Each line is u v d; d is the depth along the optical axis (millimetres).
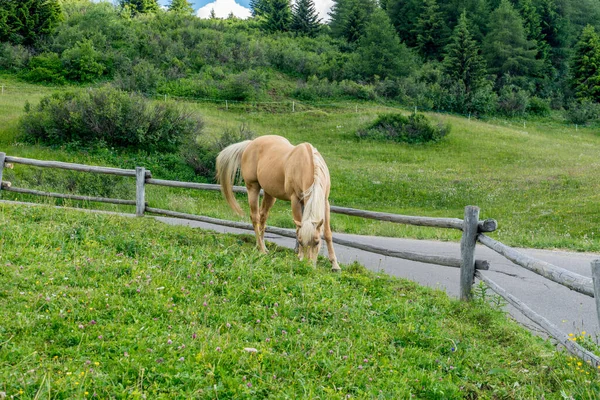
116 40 54312
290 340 4418
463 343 4891
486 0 89812
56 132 24812
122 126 24969
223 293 5398
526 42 71375
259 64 56781
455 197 22891
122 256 6262
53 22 54375
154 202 17672
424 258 7102
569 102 63812
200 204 18859
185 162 24281
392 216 7344
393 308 5648
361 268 7457
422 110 49500
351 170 27016
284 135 34625
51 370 3523
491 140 36531
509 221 17016
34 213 8133
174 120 26547
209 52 55281
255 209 8078
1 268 5242
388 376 4078
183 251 6930
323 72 57844
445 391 3945
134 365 3680
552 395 3998
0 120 27641
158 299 4930
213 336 4219
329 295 5629
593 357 4207
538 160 30875
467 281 6438
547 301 7160
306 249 6777
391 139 34688
